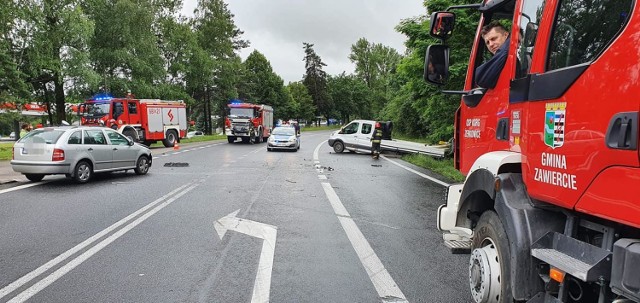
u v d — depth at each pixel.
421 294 4.57
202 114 69.06
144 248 6.06
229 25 55.59
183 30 47.94
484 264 3.43
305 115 89.69
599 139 2.31
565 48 2.71
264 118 37.41
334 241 6.54
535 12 3.12
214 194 10.51
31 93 30.70
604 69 2.30
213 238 6.60
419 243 6.50
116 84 33.75
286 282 4.86
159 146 30.95
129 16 33.97
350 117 111.00
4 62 25.30
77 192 10.63
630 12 2.17
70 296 4.41
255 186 11.88
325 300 4.39
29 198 9.78
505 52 3.62
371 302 4.36
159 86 38.53
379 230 7.25
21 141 11.94
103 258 5.61
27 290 4.56
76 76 29.00
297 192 10.99
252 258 5.68
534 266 2.94
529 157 3.04
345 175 14.77
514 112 3.32
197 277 4.97
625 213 2.13
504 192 3.24
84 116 26.58
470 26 13.16
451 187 4.64
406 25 15.76
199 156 21.94
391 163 19.50
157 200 9.66
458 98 15.95
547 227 2.98
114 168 13.18
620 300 2.25
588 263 2.54
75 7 29.02
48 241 6.36
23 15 25.98
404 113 37.59
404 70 16.52
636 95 2.07
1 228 7.08
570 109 2.56
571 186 2.55
